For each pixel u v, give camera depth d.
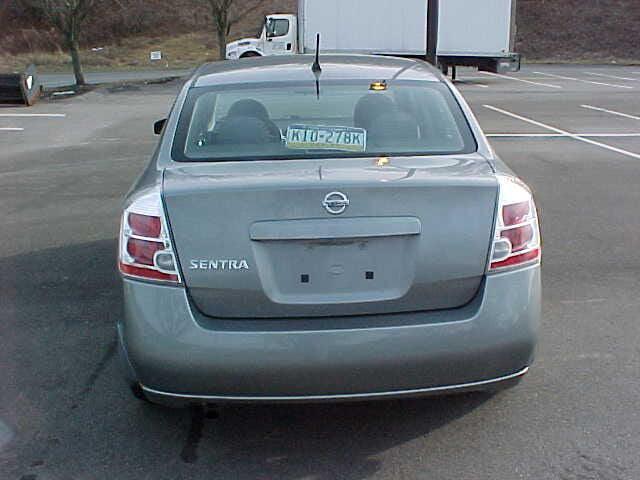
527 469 3.44
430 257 3.26
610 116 16.50
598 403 4.00
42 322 5.19
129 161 11.23
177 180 3.42
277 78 4.41
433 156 3.77
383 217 3.22
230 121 4.00
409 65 4.76
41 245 6.97
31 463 3.54
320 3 25.95
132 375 3.41
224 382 3.21
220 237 3.22
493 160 3.76
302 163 3.64
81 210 8.25
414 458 3.54
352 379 3.22
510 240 3.34
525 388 4.17
